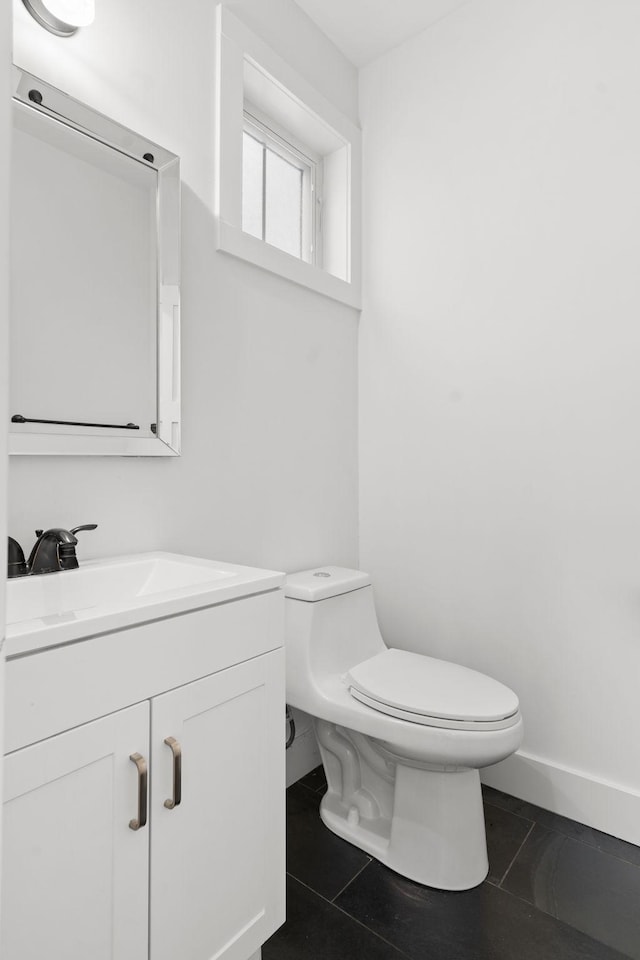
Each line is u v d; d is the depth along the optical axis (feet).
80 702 2.54
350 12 6.28
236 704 3.36
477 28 6.12
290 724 5.70
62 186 3.90
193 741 3.08
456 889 4.33
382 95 6.95
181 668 3.01
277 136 6.55
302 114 6.31
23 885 2.34
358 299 7.02
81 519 4.07
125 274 4.28
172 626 2.96
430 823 4.45
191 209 4.88
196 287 4.94
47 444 3.80
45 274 3.81
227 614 3.30
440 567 6.38
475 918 4.08
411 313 6.64
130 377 4.31
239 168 5.28
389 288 6.86
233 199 5.21
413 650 6.59
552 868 4.61
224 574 3.71
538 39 5.67
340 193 7.03
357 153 7.06
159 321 4.50
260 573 3.70
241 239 5.29
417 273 6.59
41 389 3.79
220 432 5.17
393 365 6.81
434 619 6.41
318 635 5.10
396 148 6.81
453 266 6.30
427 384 6.50
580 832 5.13
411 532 6.63
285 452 5.94
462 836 4.42
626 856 4.80
